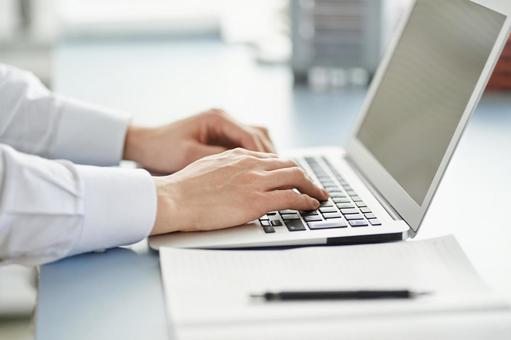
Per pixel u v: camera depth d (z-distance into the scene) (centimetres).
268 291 65
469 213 96
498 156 120
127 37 229
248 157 91
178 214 83
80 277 77
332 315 60
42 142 111
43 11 240
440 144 87
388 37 177
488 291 68
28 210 78
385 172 98
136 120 146
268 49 203
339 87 176
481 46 87
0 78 112
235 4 228
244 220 84
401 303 63
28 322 169
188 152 108
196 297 67
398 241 82
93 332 66
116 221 81
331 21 174
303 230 83
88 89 170
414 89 102
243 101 163
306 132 140
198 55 207
